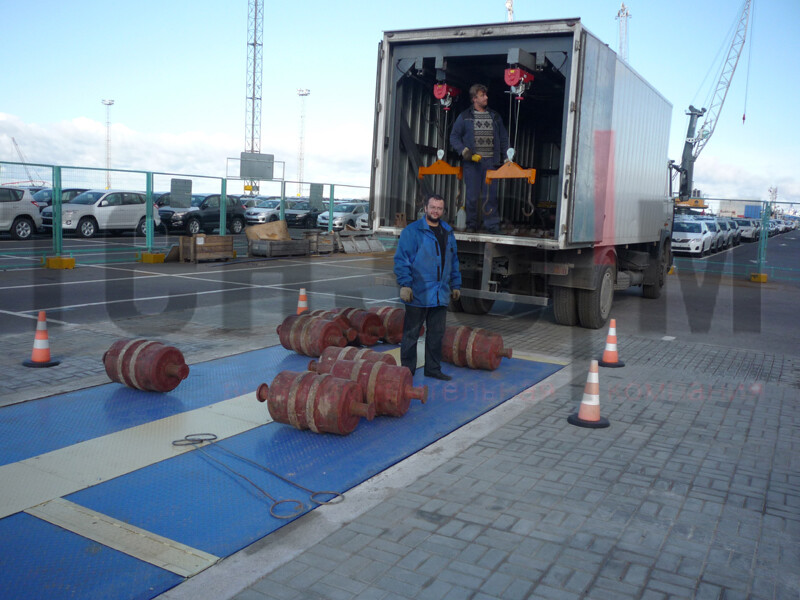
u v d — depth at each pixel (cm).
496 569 339
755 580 336
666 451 518
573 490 439
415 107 976
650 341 970
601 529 386
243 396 618
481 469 471
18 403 577
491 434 546
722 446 533
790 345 984
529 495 430
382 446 509
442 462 483
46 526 371
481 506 412
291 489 429
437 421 571
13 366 693
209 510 396
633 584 329
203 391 630
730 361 850
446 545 362
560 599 314
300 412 511
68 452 477
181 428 532
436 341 695
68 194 2553
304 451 494
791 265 2578
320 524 384
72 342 813
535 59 844
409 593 316
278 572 332
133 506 398
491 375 732
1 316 961
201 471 452
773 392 704
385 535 372
